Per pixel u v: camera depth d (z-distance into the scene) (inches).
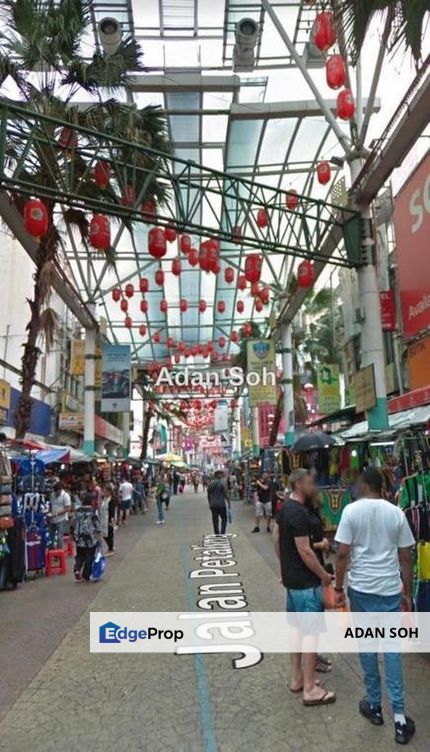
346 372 898.7
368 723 158.1
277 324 903.7
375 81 422.0
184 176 444.8
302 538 173.6
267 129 720.3
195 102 662.5
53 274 551.8
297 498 185.3
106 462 884.6
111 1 565.0
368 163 421.7
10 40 466.6
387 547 156.8
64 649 230.7
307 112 677.3
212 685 189.3
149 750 148.5
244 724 161.3
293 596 176.7
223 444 2906.0
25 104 459.8
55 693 186.4
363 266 448.8
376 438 333.7
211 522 745.0
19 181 320.5
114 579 373.4
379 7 221.9
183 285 1148.5
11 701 180.9
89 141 450.0
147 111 505.4
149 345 1461.6
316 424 639.8
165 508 1021.8
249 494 1125.7
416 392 390.0
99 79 486.0
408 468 264.7
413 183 449.1
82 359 916.6
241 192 825.5
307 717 163.6
